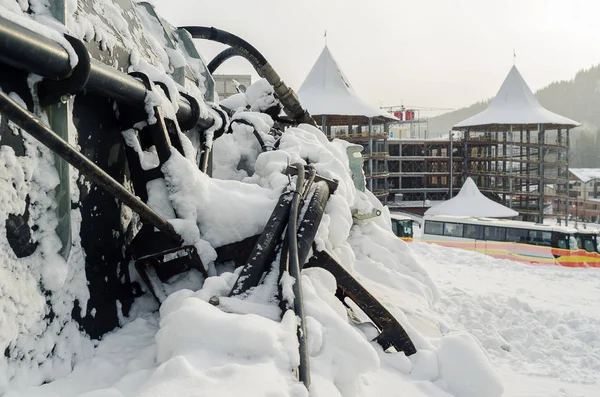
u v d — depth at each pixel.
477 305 9.98
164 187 3.51
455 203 57.03
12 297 2.28
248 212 3.79
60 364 2.54
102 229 3.21
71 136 2.83
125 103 3.37
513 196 74.81
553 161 76.06
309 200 4.16
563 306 12.85
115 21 4.02
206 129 5.68
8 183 2.33
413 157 74.19
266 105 9.37
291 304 2.94
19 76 2.42
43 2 2.72
